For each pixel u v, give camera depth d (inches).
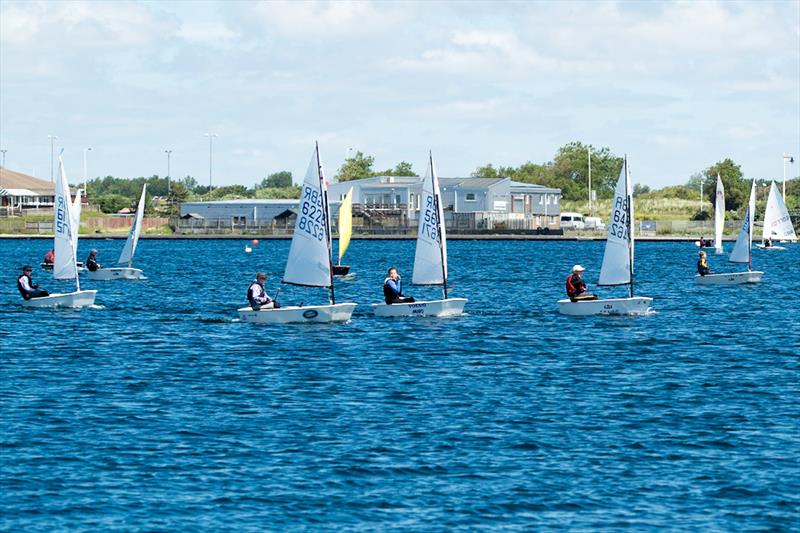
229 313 6638.8
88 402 3811.5
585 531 2544.3
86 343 5236.2
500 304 7214.6
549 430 3395.7
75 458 3080.7
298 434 3344.0
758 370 4451.3
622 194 6314.0
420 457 3093.0
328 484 2859.3
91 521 2600.9
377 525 2578.7
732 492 2792.8
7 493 2780.5
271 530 2549.2
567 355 4857.3
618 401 3821.4
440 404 3777.1
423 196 6190.9
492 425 3462.1
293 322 5925.2
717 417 3565.5
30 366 4562.0
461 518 2620.6
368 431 3383.4
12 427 3425.2
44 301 6811.0
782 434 3336.6
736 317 6343.5
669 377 4291.3
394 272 6200.8
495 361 4690.0
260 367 4534.9
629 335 5511.8
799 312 6648.6
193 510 2669.8
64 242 6756.9
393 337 5388.8
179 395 3941.9
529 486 2844.5
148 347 5103.3
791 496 2760.8
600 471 2967.5
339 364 4603.8
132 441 3262.8
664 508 2684.5
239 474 2940.5
